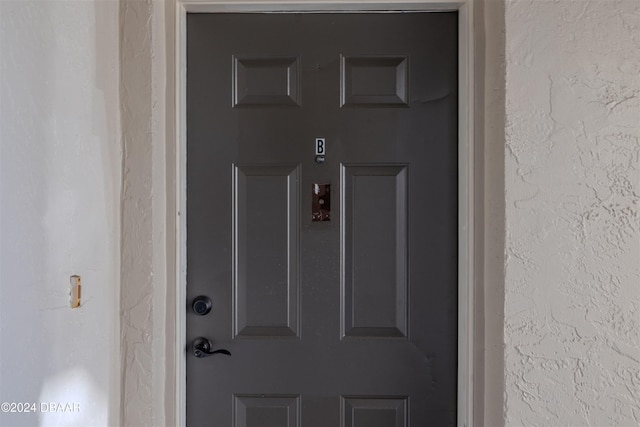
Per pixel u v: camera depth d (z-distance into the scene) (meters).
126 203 1.11
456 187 1.22
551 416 1.03
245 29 1.23
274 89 1.24
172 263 1.17
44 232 0.86
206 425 1.23
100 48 1.04
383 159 1.23
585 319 1.03
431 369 1.22
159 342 1.14
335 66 1.23
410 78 1.22
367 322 1.23
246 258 1.24
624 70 1.02
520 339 1.04
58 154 0.90
